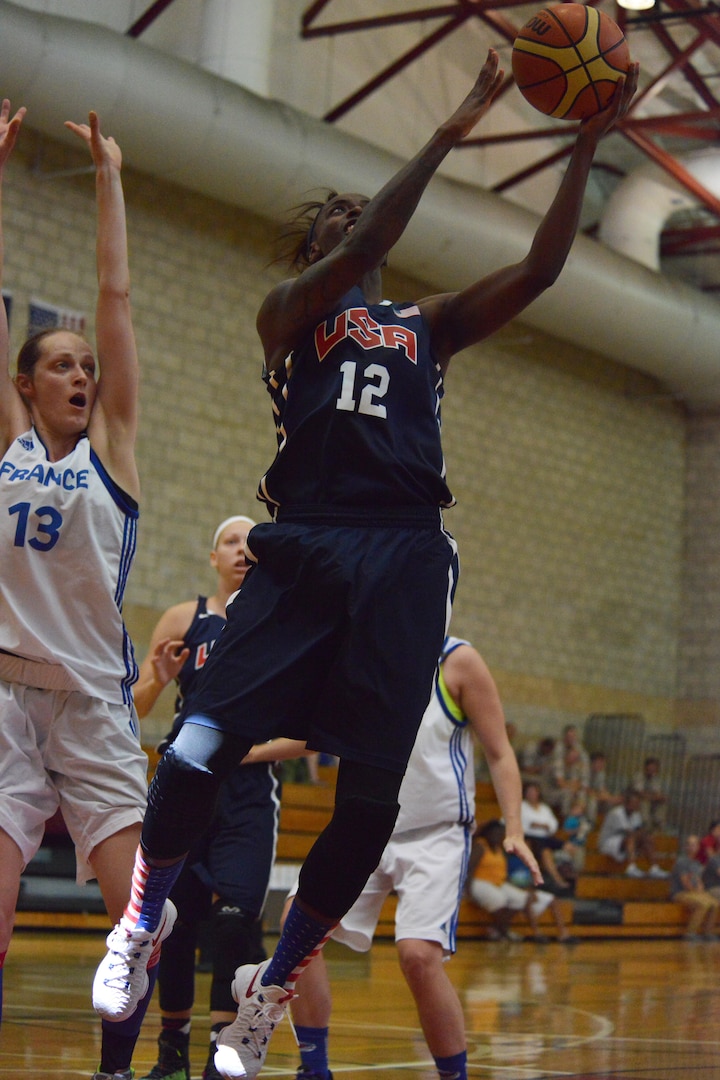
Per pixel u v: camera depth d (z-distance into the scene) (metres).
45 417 3.36
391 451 2.79
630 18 15.86
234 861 4.25
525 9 17.25
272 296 2.96
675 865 17.20
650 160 19.05
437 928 3.75
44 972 7.88
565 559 19.22
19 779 3.18
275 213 14.44
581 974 10.07
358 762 2.67
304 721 2.79
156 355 14.45
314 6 16.16
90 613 3.27
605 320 17.89
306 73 16.34
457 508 17.73
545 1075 4.57
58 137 13.10
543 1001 7.75
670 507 21.16
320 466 2.81
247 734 2.71
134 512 3.40
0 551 3.20
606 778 19.16
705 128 18.05
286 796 13.02
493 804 15.20
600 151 19.52
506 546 18.33
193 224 14.93
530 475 18.84
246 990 2.77
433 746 3.96
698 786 20.08
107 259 3.48
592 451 19.88
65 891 10.99
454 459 17.81
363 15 17.03
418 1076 4.59
